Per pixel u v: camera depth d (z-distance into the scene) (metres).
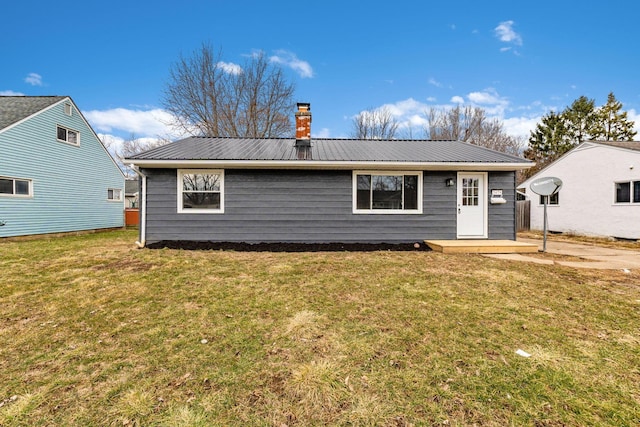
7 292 4.06
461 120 25.08
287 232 8.27
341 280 4.66
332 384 2.12
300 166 7.90
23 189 10.83
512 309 3.50
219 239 8.20
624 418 1.81
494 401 1.95
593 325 3.08
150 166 7.86
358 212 8.32
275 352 2.55
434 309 3.49
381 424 1.76
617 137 26.16
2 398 1.98
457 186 8.44
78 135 13.23
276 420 1.79
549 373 2.25
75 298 3.85
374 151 8.89
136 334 2.88
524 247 7.29
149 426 1.75
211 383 2.13
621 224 10.97
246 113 19.77
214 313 3.38
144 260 5.96
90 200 13.98
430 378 2.19
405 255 6.80
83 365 2.36
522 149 28.27
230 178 8.17
